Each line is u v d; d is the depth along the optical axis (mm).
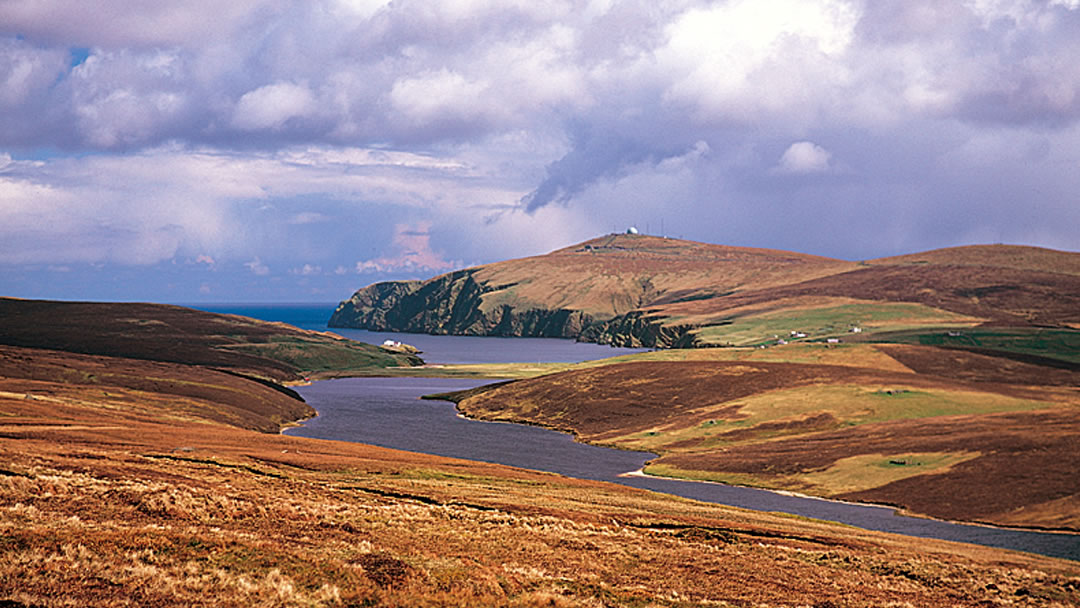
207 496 36500
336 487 49031
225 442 72062
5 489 31844
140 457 49219
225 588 23531
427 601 25812
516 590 28781
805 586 35562
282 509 36844
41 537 24812
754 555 41500
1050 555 68250
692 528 47875
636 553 38438
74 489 33969
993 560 49469
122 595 21484
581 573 33031
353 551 29938
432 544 34438
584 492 65688
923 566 42625
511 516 43719
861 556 43750
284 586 24203
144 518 30844
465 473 68562
